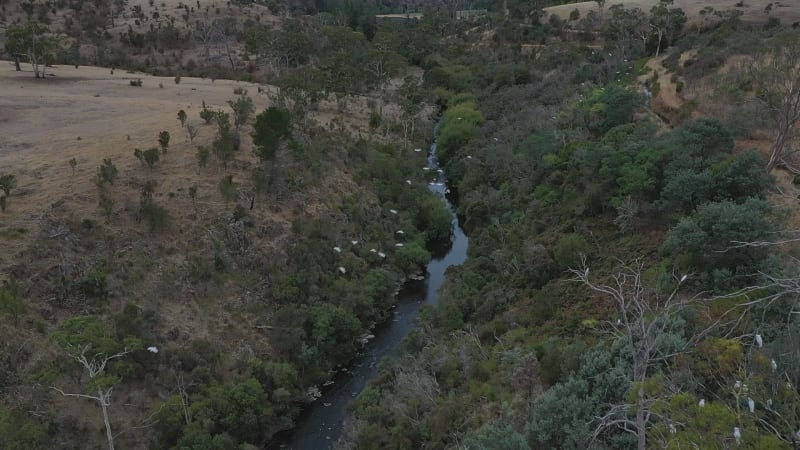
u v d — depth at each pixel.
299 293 37.31
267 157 43.69
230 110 57.34
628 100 49.75
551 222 41.91
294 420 31.97
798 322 19.91
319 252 40.59
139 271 34.12
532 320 33.28
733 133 40.09
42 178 38.62
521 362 27.94
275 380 31.53
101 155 43.03
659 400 14.19
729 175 32.53
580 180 42.41
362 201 49.53
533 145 51.88
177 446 26.52
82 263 32.97
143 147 45.19
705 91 52.62
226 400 29.05
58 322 29.89
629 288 30.75
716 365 18.50
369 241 46.19
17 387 26.62
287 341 33.88
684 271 28.98
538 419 22.45
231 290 36.25
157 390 29.25
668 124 49.81
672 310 24.30
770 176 32.91
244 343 33.88
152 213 36.56
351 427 29.12
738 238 26.81
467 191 55.75
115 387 28.39
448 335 35.34
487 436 21.98
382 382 32.31
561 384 24.38
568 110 56.34
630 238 35.50
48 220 34.16
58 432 26.08
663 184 35.66
